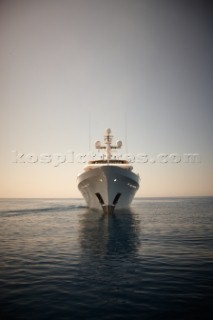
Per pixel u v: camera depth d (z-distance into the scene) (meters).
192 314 6.96
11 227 25.42
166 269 10.97
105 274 10.34
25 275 10.28
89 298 8.03
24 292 8.52
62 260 12.60
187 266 11.41
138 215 37.19
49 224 27.69
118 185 32.56
